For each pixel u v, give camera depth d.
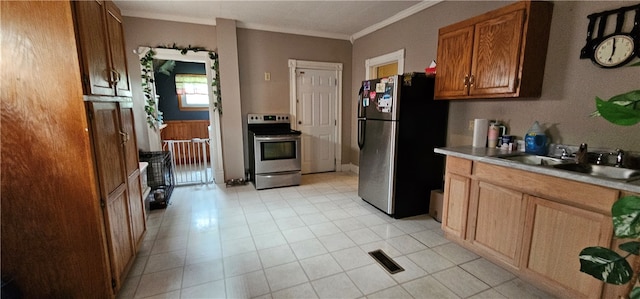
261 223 2.91
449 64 2.69
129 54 3.73
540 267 1.81
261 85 4.45
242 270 2.08
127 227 1.96
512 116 2.47
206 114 6.79
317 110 4.89
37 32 1.30
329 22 4.10
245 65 4.32
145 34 3.77
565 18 2.05
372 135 3.23
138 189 2.27
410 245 2.45
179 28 3.89
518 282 1.93
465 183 2.29
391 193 2.99
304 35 4.58
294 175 4.23
